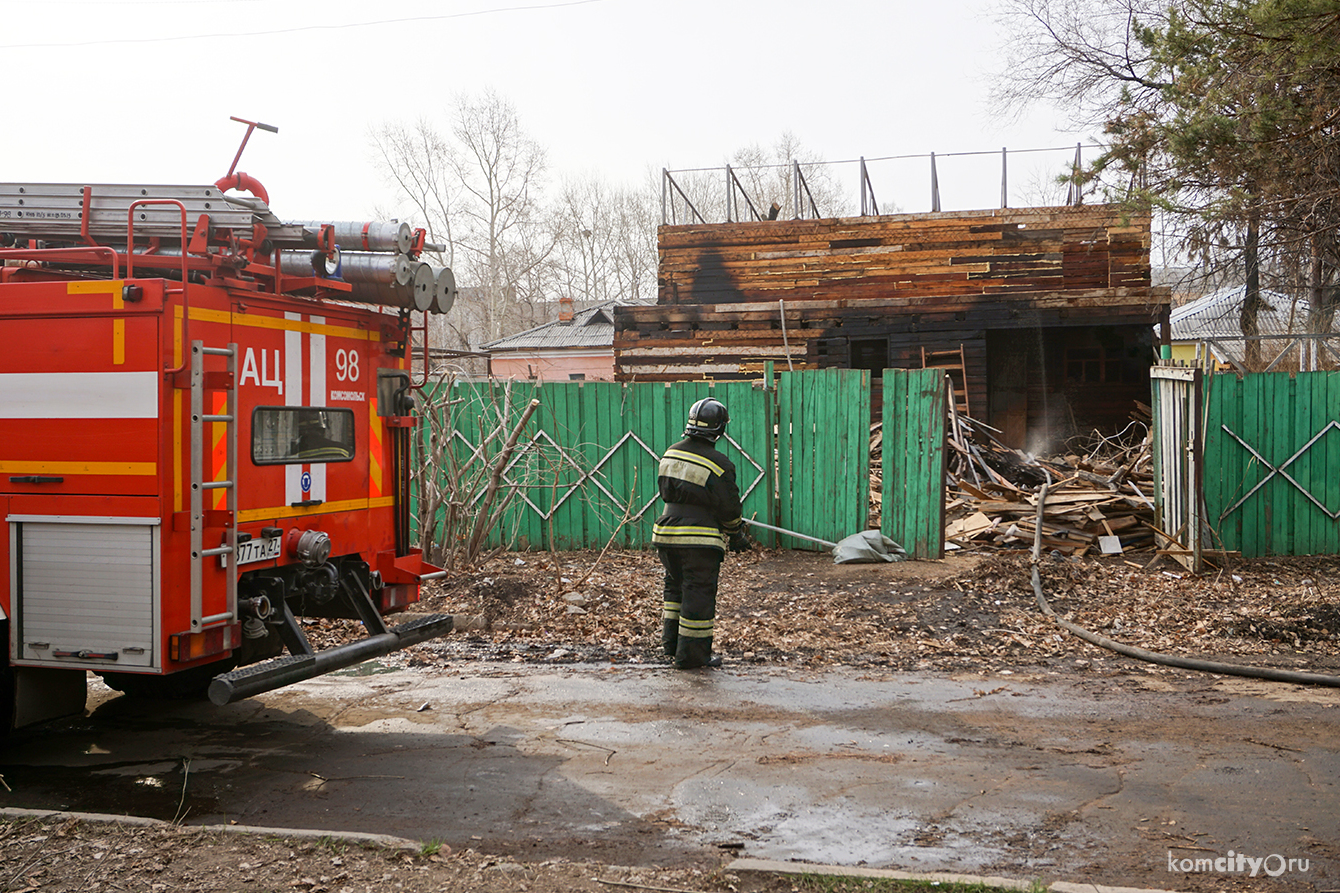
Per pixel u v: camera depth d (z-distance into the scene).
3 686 4.86
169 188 5.01
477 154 45.97
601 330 42.69
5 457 4.73
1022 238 18.55
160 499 4.47
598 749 5.23
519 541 11.88
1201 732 5.42
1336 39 8.95
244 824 4.27
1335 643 7.39
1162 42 11.77
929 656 7.25
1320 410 10.73
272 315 5.09
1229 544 10.88
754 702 6.11
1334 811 4.25
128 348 4.53
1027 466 14.35
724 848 3.92
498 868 3.70
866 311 18.67
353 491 5.75
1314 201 12.18
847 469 11.05
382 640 5.44
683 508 6.96
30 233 5.15
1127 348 21.58
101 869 3.67
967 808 4.32
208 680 6.31
